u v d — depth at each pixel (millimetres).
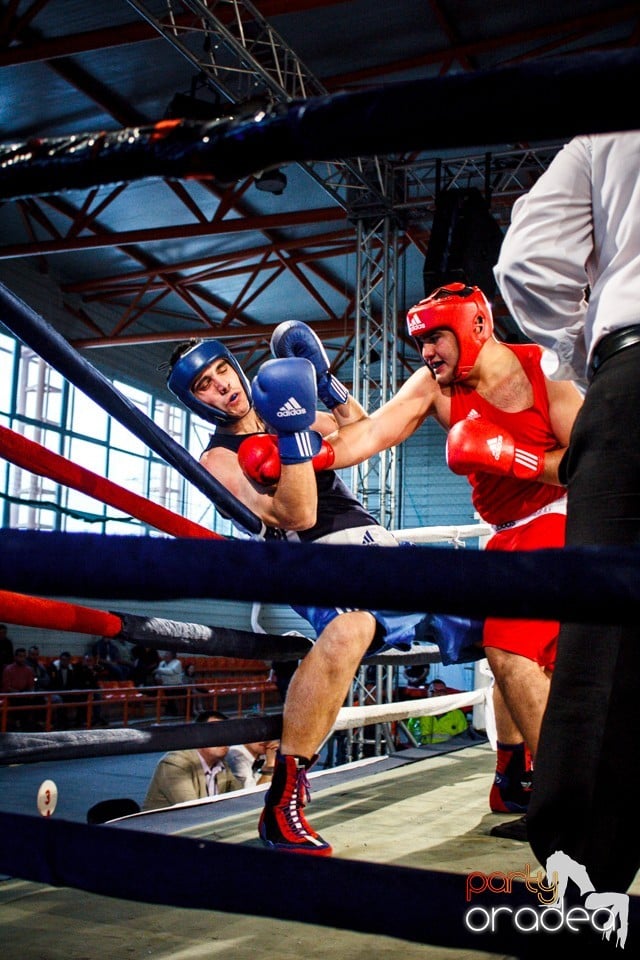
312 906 784
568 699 1091
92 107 9805
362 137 729
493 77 689
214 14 7430
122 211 11930
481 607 733
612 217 1258
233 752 4258
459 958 1379
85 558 810
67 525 14531
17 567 823
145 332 16312
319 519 2508
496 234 8141
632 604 696
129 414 1780
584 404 1191
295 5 7676
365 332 9633
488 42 8656
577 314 1370
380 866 790
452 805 2887
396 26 8477
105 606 13852
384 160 9141
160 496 16562
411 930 763
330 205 11961
